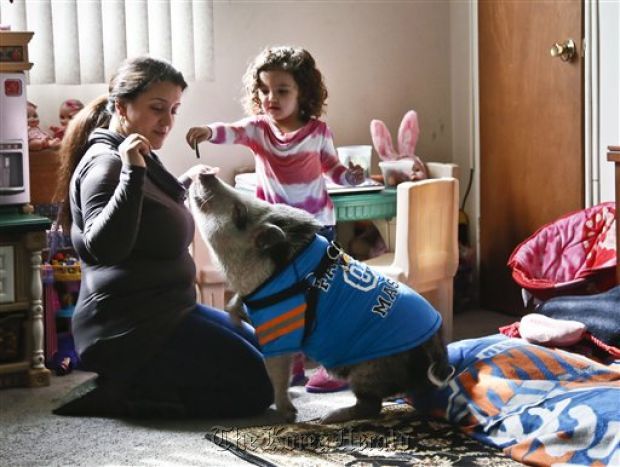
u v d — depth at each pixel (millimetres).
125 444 2740
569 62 3844
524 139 4098
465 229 4414
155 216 2887
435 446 2609
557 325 3129
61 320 3719
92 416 3008
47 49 3732
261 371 2943
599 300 3219
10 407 3127
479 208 4391
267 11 4141
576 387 2713
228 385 2941
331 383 3197
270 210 2748
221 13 4059
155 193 2924
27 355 3365
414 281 3672
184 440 2764
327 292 2703
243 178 3756
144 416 2969
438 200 3715
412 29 4422
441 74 4500
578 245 3641
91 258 2951
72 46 3771
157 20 3916
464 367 2910
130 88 2891
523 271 3672
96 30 3803
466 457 2521
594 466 2381
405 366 2736
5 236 3295
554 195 3986
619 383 2723
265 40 4152
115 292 2904
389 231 4074
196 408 2953
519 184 4148
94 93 3891
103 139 2961
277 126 3367
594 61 3762
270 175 3348
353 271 2756
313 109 3418
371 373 2732
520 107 4102
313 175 3393
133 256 2910
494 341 3029
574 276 3602
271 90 3314
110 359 2930
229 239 2697
